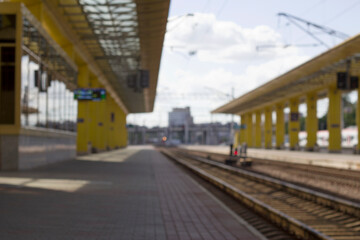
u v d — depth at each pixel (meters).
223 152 66.62
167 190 14.57
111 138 73.06
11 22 19.86
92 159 35.50
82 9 27.72
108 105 67.25
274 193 15.88
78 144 41.81
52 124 27.03
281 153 57.22
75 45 34.91
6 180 15.23
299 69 43.59
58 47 28.25
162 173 22.59
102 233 7.01
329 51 35.75
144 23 30.44
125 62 45.56
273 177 23.17
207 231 7.83
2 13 19.80
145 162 34.06
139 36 33.75
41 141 24.08
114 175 19.97
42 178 16.47
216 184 18.36
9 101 19.67
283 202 13.62
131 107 99.94
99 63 46.06
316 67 42.69
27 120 21.00
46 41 24.94
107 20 30.14
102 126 58.34
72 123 35.06
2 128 19.47
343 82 34.28
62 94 30.20
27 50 20.88
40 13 25.20
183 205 11.12
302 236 8.36
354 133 77.75
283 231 9.24
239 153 33.62
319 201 12.91
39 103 23.42
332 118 57.75
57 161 29.00
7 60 19.78
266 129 86.69
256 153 58.94
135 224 8.09
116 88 66.38
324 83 55.34
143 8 27.03
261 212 11.16
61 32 31.02
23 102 20.20
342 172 23.16
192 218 9.20
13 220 7.65
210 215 9.66
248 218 10.97
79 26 32.41
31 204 9.71
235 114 109.44
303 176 23.11
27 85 20.92
